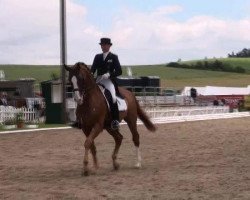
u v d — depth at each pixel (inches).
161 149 630.5
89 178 411.5
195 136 812.0
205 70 4739.2
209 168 450.0
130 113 479.2
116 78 466.6
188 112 1498.5
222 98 1979.6
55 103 1120.8
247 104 1935.3
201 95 2027.6
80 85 422.6
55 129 957.2
